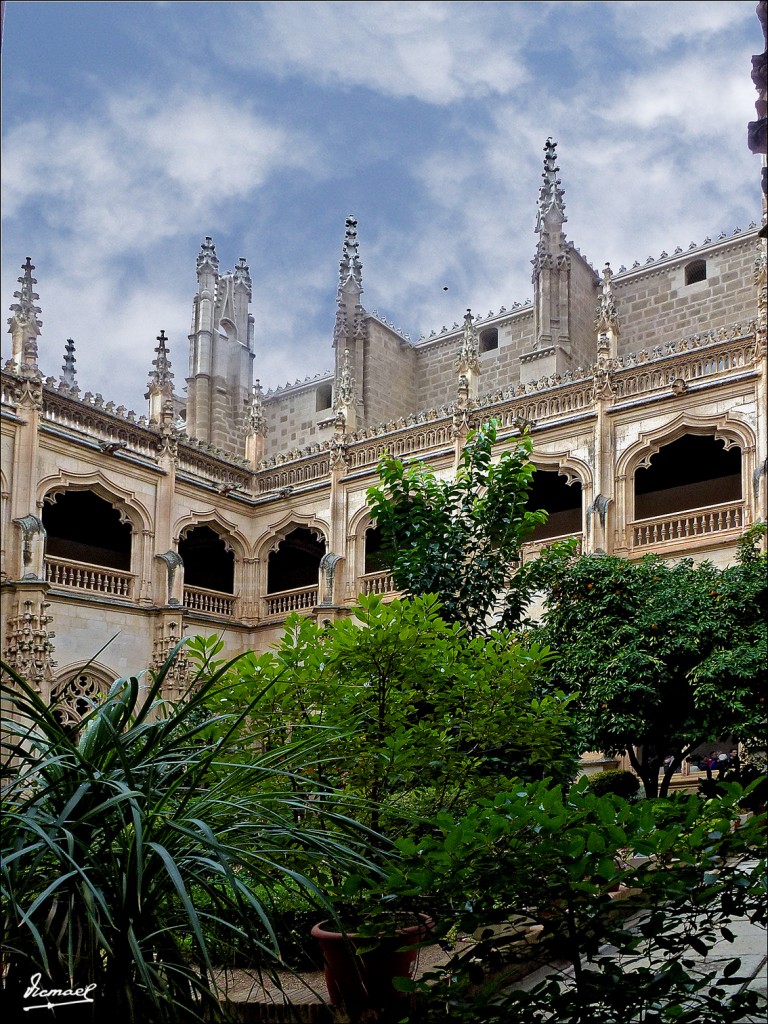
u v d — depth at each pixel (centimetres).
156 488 3353
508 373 4309
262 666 898
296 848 672
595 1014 576
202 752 605
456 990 558
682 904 583
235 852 575
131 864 534
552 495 3553
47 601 2886
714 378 2792
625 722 1953
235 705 875
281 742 879
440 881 546
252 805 622
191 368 4656
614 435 2955
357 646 873
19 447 2894
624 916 583
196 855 568
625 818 531
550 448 3086
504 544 1311
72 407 3116
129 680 610
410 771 870
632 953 565
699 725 1994
